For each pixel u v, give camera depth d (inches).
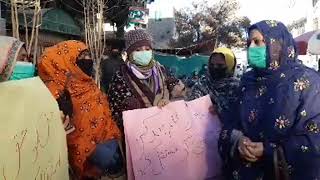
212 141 137.5
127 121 133.3
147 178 133.1
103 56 446.6
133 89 141.9
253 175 99.0
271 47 98.3
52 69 125.0
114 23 658.8
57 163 105.1
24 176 83.8
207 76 160.4
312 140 91.1
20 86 90.4
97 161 127.6
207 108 140.4
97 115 127.8
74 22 512.4
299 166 92.2
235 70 163.2
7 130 78.4
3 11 366.0
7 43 95.7
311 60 652.7
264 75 100.3
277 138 95.0
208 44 1241.4
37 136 91.9
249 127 100.7
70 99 124.6
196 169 136.0
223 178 133.4
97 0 466.6
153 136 133.9
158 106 136.9
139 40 142.9
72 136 124.4
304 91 93.9
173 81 151.5
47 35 471.8
